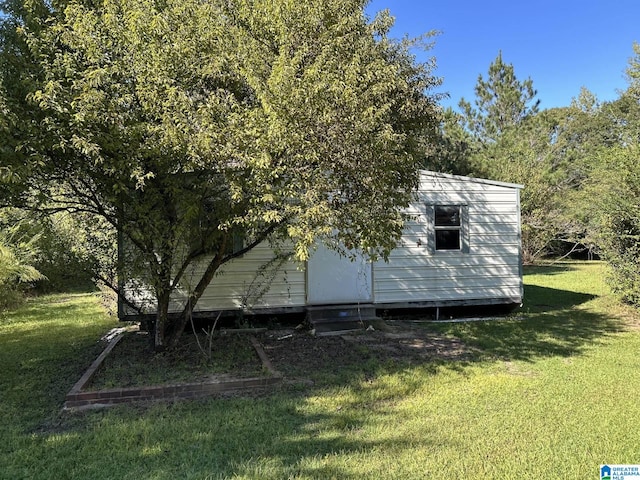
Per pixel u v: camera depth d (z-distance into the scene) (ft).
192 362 19.34
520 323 28.68
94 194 17.53
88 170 16.19
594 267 63.31
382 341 24.13
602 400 15.07
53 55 16.01
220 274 26.68
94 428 13.10
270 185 14.43
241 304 27.07
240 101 16.28
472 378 17.66
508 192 31.83
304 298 28.40
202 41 15.65
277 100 13.65
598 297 38.11
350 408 14.55
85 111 13.97
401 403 15.05
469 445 11.76
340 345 23.22
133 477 10.30
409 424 13.19
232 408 14.56
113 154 15.52
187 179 17.53
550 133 87.35
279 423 13.30
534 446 11.68
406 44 25.39
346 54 15.67
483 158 67.00
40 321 31.68
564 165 71.00
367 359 20.56
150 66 15.10
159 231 17.43
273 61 15.35
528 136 76.02
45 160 15.39
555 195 63.52
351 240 15.97
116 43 15.64
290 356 21.12
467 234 31.07
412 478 10.12
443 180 30.78
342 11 16.26
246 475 10.21
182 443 12.03
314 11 15.15
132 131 14.92
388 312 30.78
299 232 14.29
